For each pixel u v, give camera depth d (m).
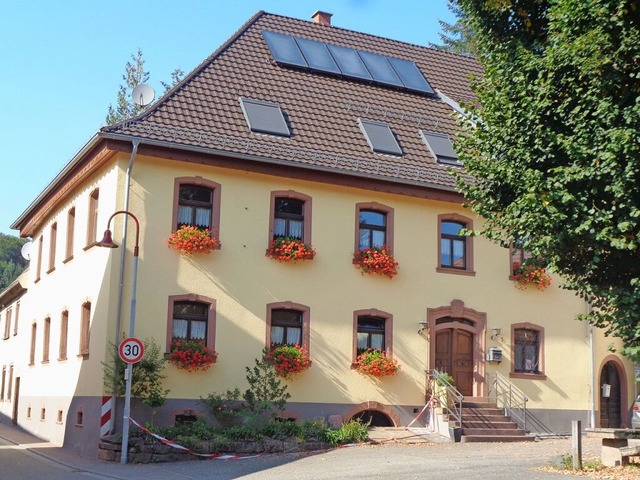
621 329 13.47
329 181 23.50
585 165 13.30
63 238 26.45
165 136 21.50
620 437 15.90
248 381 21.81
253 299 22.30
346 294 23.50
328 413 22.73
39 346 28.66
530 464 16.72
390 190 24.22
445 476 14.95
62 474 16.78
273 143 23.14
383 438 21.69
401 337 24.03
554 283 26.39
